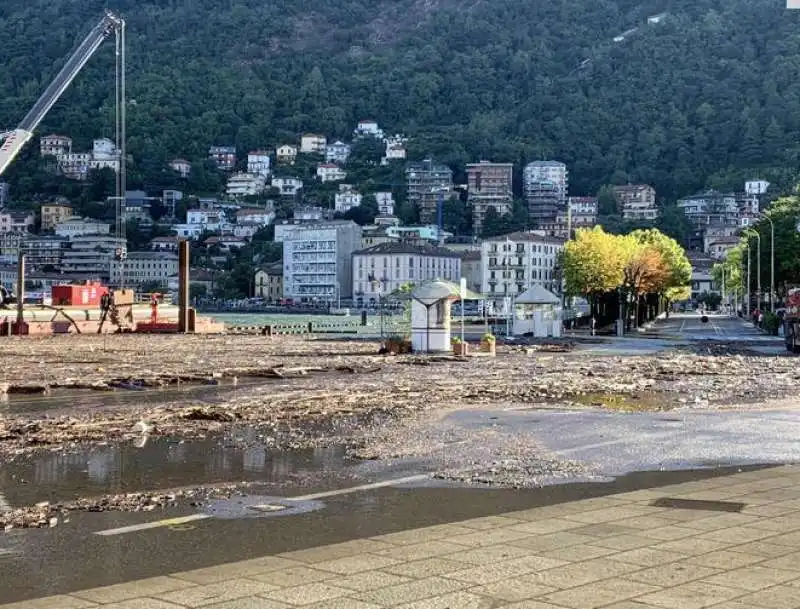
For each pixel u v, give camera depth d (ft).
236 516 42.68
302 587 30.40
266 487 50.01
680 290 598.34
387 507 44.55
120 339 284.20
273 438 69.05
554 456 59.98
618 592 29.53
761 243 467.11
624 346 240.12
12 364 166.20
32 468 56.39
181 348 227.20
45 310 335.67
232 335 321.73
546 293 289.53
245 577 31.71
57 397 104.17
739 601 28.50
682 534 37.40
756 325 424.05
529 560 33.50
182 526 40.65
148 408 90.63
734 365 163.43
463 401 97.55
